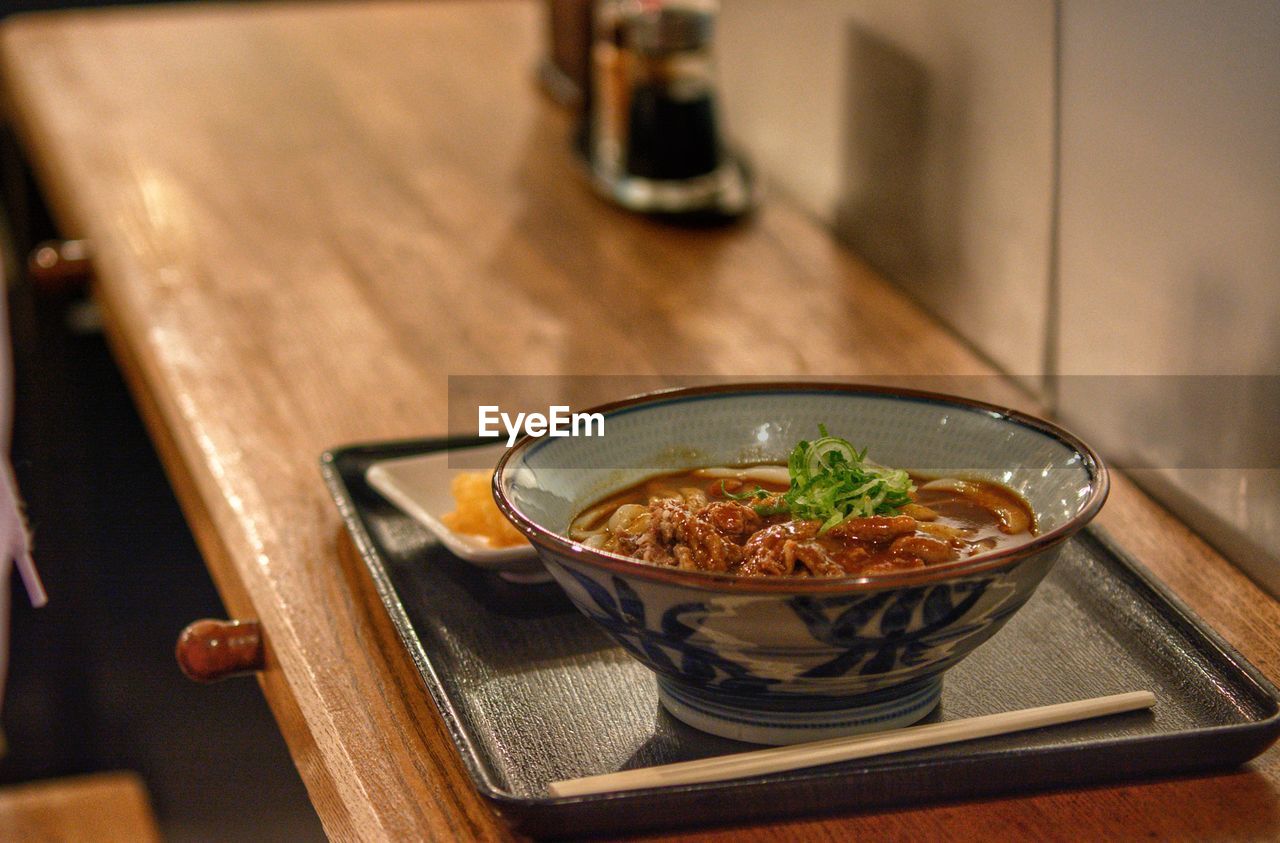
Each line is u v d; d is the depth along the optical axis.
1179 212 1.08
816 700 0.88
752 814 0.87
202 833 1.95
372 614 1.00
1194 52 1.06
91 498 2.12
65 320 2.03
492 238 1.51
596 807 0.85
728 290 1.39
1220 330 1.06
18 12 2.90
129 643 2.13
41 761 2.09
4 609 1.42
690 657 0.87
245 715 1.98
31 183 2.07
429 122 1.84
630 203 1.58
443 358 1.27
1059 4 1.16
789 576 0.86
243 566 1.05
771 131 1.67
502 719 0.92
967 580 0.84
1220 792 0.88
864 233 1.47
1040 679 0.94
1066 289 1.18
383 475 1.09
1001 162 1.24
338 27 2.23
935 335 1.31
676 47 1.54
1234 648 0.95
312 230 1.52
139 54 2.09
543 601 1.01
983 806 0.88
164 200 1.59
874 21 1.38
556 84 1.90
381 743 0.92
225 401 1.22
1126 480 1.12
